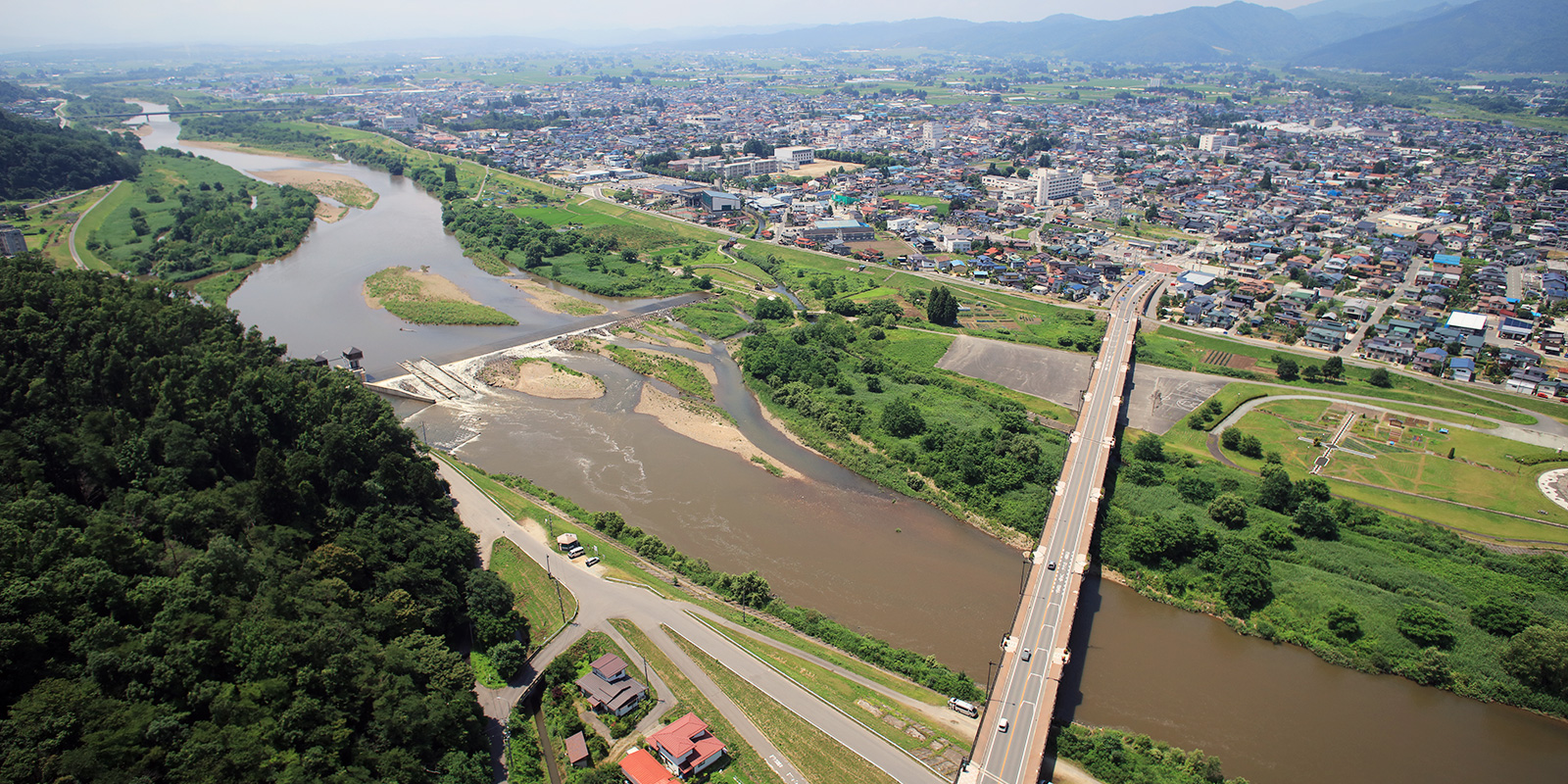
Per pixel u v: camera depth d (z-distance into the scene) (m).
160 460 132.50
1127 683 122.31
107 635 92.00
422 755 98.25
